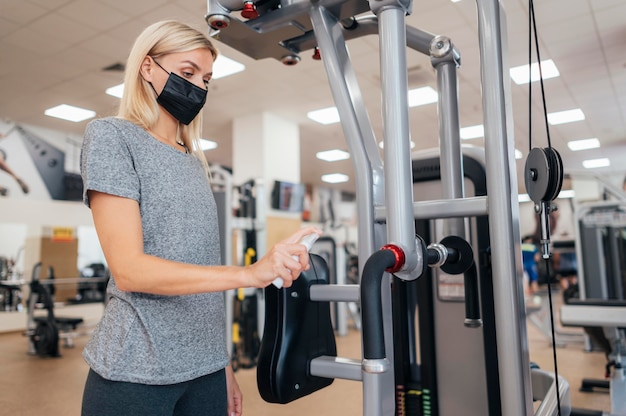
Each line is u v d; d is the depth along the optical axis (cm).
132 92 101
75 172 836
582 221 540
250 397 372
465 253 103
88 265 860
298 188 716
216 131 791
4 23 432
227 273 80
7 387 423
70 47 481
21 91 605
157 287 82
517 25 444
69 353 587
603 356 493
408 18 427
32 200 773
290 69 541
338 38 103
